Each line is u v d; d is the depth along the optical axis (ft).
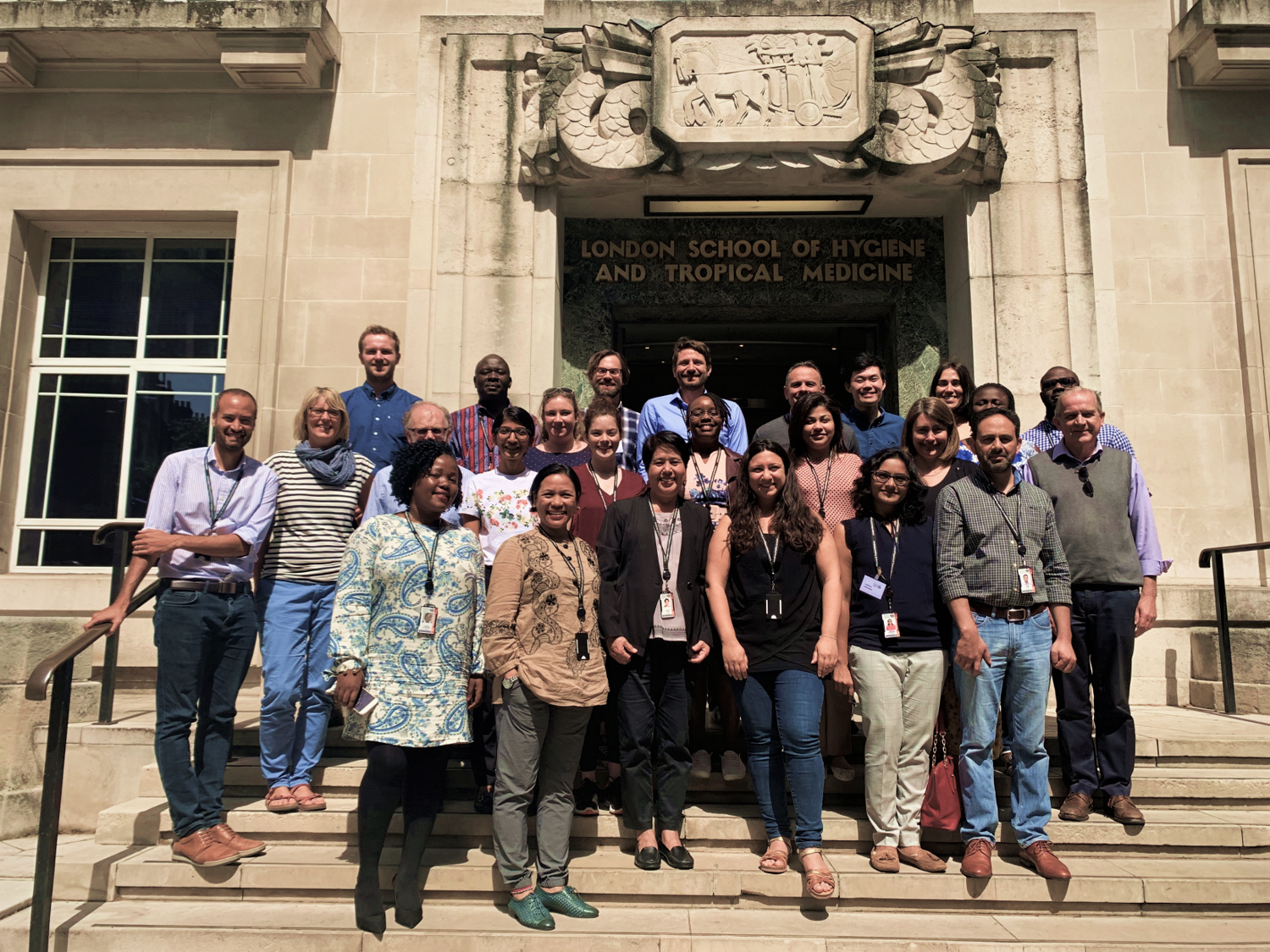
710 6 23.49
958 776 13.42
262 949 11.57
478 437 17.94
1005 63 23.86
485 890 12.69
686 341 17.79
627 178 23.31
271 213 25.12
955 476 14.42
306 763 14.32
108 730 16.67
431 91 24.25
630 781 13.08
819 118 22.44
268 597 14.40
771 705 13.16
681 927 11.90
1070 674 14.33
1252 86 25.05
